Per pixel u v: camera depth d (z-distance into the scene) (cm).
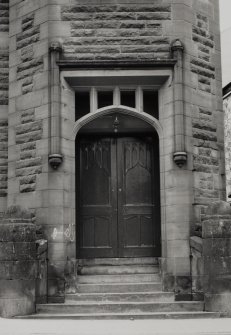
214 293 1056
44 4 1220
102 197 1275
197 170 1202
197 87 1231
